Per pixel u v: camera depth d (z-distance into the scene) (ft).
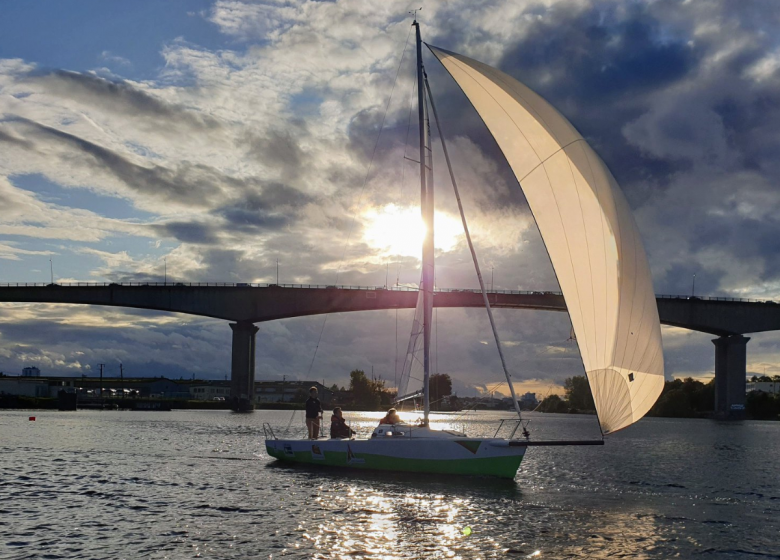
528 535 53.83
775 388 461.78
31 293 334.65
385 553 48.14
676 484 84.12
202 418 255.70
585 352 68.08
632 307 66.54
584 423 328.29
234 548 48.78
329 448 83.10
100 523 55.62
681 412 394.73
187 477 79.05
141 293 335.47
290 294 337.31
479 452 73.61
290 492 68.95
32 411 306.96
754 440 180.24
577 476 89.51
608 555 49.55
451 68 75.72
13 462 92.58
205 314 339.98
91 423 197.57
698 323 344.69
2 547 48.47
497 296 341.00
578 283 68.18
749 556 50.29
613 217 66.64
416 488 71.00
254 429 177.06
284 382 595.06
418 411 81.35
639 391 67.21
